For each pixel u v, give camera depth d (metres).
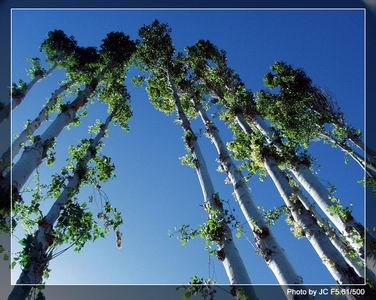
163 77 20.16
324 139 15.85
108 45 17.81
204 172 11.13
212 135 13.63
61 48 16.02
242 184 10.59
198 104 16.97
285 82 17.64
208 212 9.41
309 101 16.75
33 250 8.73
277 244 8.60
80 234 9.91
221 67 20.03
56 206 10.59
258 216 9.33
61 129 12.71
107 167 14.41
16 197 9.70
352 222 10.87
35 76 14.50
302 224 10.22
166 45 20.52
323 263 9.17
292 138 16.09
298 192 13.17
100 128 16.39
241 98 17.12
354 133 14.96
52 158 12.82
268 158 12.38
